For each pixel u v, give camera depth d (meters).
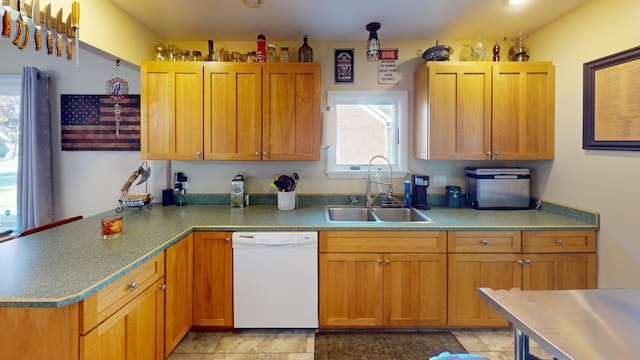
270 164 2.92
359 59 2.86
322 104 2.86
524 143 2.51
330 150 2.90
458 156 2.51
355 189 2.92
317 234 2.21
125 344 1.46
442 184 2.91
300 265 2.21
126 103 2.85
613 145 1.99
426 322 2.24
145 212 2.60
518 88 2.50
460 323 2.24
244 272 2.21
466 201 2.89
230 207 2.81
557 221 2.28
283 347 2.13
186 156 2.54
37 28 1.49
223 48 2.70
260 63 2.51
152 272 1.69
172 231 2.04
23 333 1.21
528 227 2.18
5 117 2.92
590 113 2.15
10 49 2.82
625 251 1.95
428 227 2.20
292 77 2.52
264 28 2.57
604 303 1.16
